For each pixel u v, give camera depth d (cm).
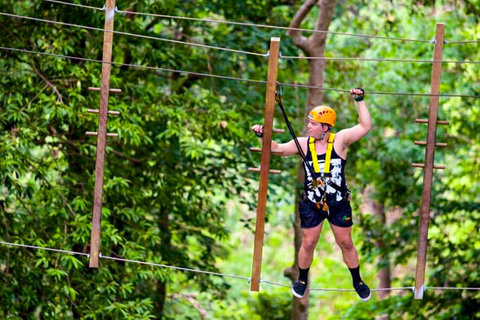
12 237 1548
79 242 1582
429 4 2156
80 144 1647
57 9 1650
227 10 1988
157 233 1798
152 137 1798
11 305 1513
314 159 1009
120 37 1719
